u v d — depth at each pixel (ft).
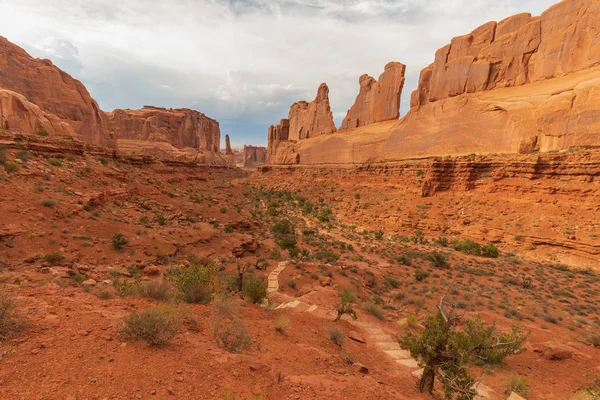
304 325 41.32
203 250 95.25
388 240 167.12
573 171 144.36
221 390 16.40
